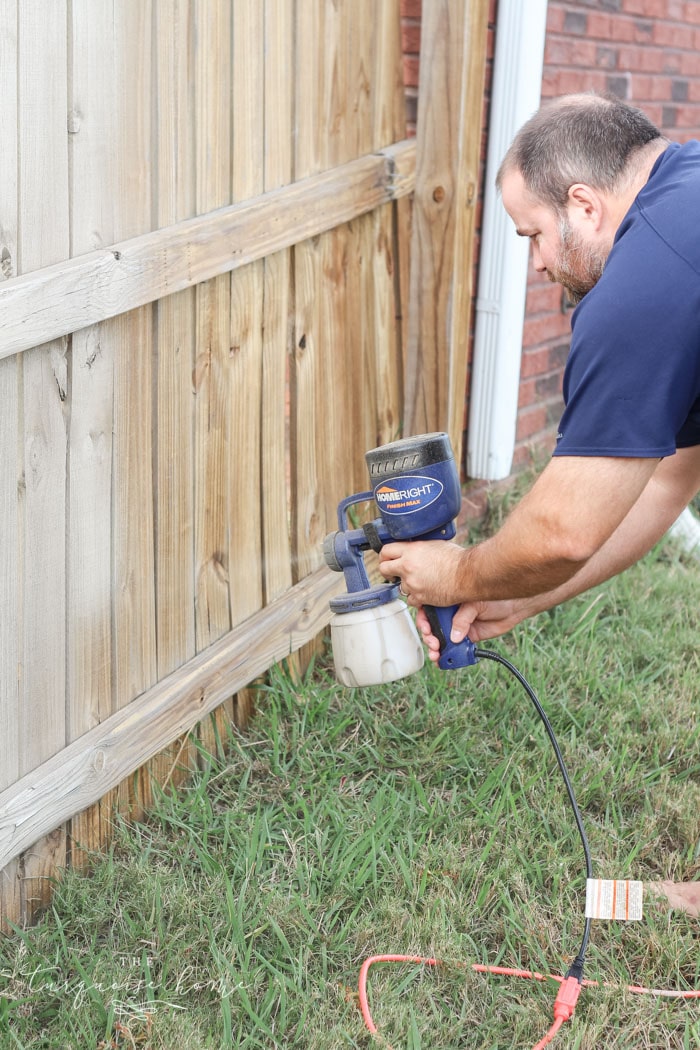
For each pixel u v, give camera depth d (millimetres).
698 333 1659
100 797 2297
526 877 2334
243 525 2754
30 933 2135
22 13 1818
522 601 2281
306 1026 1928
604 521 1748
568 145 1862
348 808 2527
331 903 2221
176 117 2254
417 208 3229
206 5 2289
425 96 3121
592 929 2225
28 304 1864
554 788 2586
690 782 2674
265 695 2926
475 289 3768
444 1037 1943
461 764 2705
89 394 2137
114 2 2025
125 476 2287
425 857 2328
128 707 2383
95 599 2252
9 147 1830
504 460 3926
